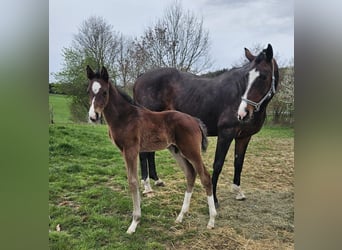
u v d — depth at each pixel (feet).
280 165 11.91
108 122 9.07
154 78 11.86
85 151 12.89
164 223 9.47
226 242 8.80
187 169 9.64
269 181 11.61
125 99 9.14
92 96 8.48
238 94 10.09
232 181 12.14
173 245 8.66
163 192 11.36
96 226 9.16
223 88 10.48
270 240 8.78
